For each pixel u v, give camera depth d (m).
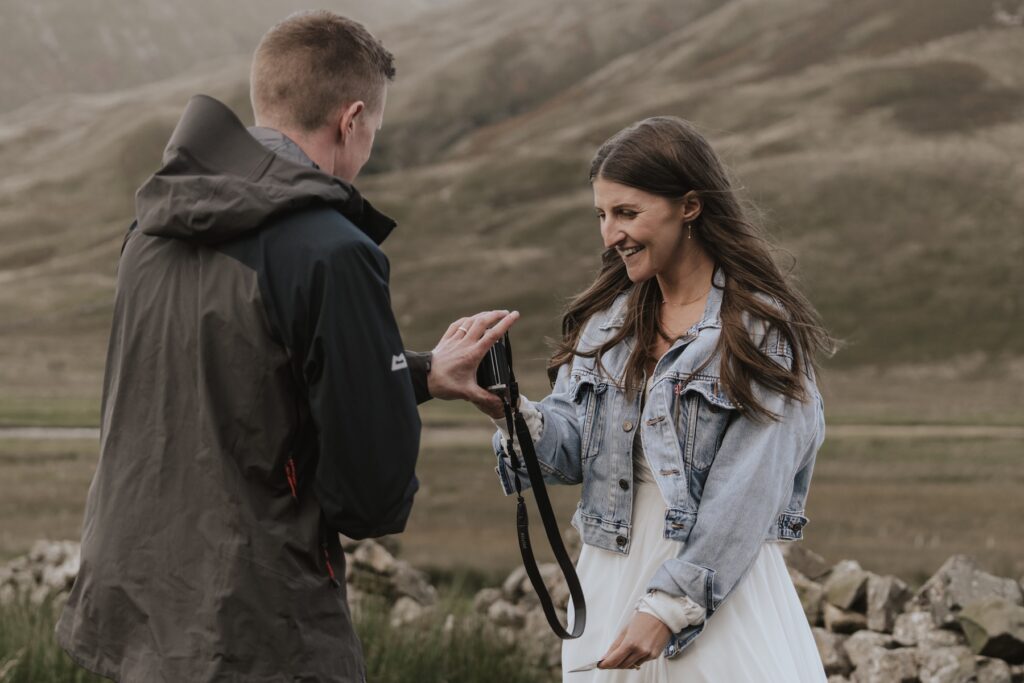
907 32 89.56
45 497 20.28
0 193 95.50
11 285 66.62
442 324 49.84
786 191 60.09
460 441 26.14
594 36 123.94
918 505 19.14
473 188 75.19
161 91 135.12
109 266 71.81
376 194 76.50
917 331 43.06
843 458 24.75
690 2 128.25
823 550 15.21
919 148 65.06
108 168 98.56
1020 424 30.36
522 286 54.22
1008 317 43.75
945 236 52.94
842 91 79.06
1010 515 18.09
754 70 91.75
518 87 112.81
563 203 70.12
